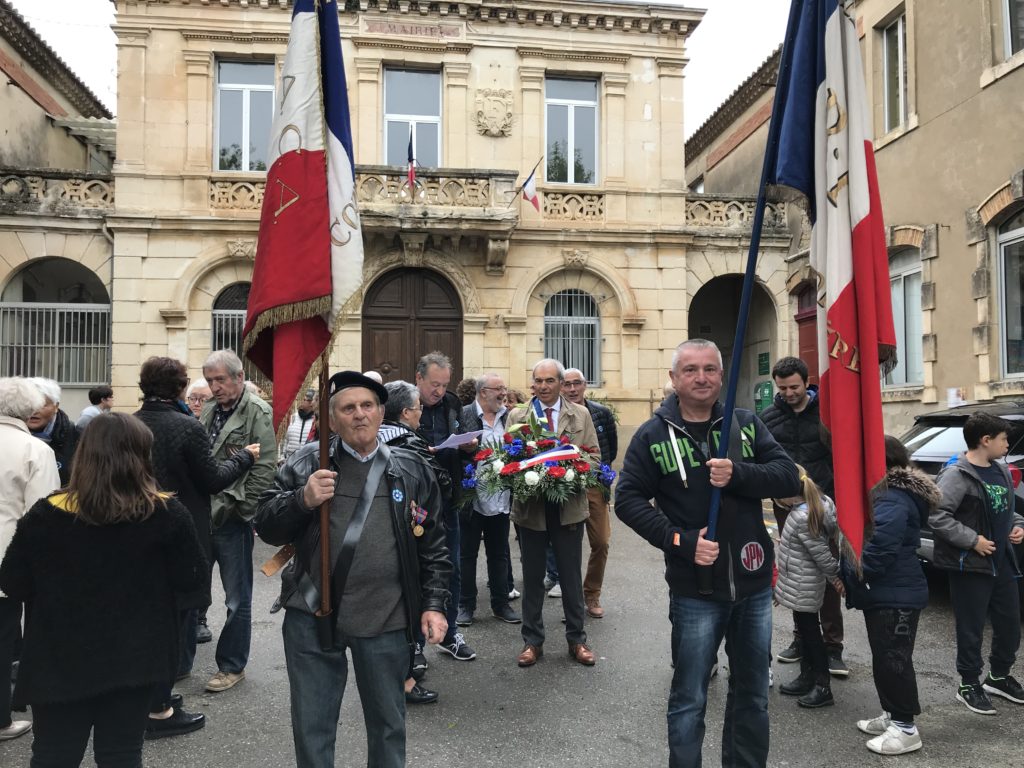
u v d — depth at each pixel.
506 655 5.34
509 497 6.11
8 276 13.99
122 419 2.75
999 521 4.43
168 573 2.83
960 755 3.80
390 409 4.61
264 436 4.71
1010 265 9.68
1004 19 9.73
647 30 15.77
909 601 3.85
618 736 4.03
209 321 14.40
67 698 2.59
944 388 10.46
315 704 2.86
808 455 4.95
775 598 4.48
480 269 15.05
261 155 14.96
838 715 4.30
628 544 9.56
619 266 15.54
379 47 14.93
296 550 2.95
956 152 10.33
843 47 3.28
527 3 15.18
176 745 3.90
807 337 15.43
